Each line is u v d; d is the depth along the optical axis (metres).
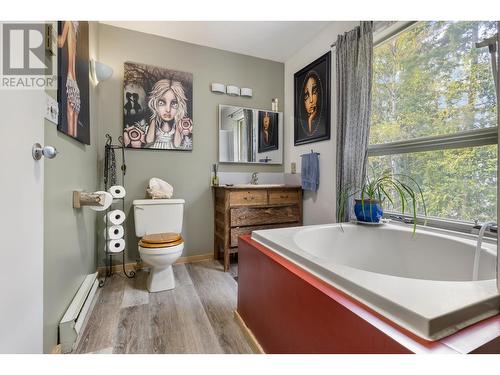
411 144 1.71
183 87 2.61
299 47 2.80
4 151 0.68
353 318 0.70
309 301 0.88
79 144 1.61
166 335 1.38
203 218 2.74
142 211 2.23
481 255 1.15
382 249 1.64
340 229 1.73
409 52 1.73
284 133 3.15
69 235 1.40
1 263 0.65
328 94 2.40
